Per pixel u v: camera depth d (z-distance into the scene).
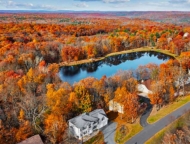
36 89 65.00
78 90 55.22
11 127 46.84
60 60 121.06
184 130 46.53
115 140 45.81
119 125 51.03
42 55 112.19
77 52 124.31
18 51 105.06
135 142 44.84
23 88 62.00
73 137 47.56
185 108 57.28
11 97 57.62
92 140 46.25
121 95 55.66
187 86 72.38
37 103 54.75
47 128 46.19
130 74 79.69
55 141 44.66
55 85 64.25
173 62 92.75
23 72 81.75
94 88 60.50
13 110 52.28
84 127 46.88
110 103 57.34
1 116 49.81
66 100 53.44
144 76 83.19
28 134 44.88
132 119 52.44
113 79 70.12
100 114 50.88
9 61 87.44
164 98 60.34
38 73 74.56
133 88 67.38
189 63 88.12
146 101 62.25
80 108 53.81
